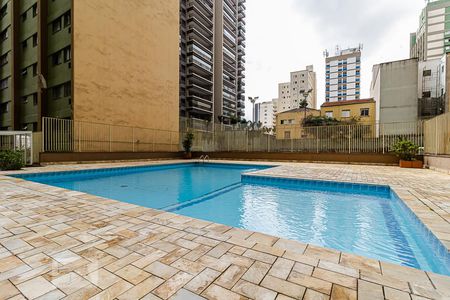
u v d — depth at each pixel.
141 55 15.73
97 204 3.76
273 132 15.05
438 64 22.03
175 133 17.70
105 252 2.10
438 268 2.42
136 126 15.16
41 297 1.49
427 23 51.22
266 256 2.03
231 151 16.33
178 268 1.83
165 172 11.02
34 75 15.80
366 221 4.11
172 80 18.50
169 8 18.39
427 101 21.47
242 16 55.47
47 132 10.30
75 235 2.49
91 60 12.59
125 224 2.83
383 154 11.73
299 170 9.09
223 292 1.53
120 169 10.05
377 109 23.41
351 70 69.44
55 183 7.66
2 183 5.63
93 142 12.35
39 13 14.52
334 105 28.12
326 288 1.57
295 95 68.94
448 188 5.26
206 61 41.66
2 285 1.61
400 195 4.53
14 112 16.56
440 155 8.44
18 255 2.04
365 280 1.67
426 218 3.09
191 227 2.74
